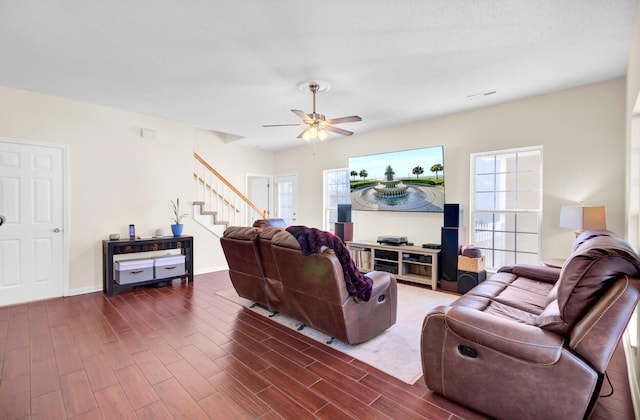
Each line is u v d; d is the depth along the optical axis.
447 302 3.84
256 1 2.08
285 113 4.56
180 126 5.11
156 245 4.51
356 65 3.01
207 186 6.03
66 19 2.28
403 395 1.99
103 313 3.41
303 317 2.90
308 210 6.87
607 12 2.19
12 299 3.72
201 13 2.21
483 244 4.46
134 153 4.62
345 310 2.49
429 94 3.79
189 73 3.21
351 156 5.99
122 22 2.32
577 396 1.50
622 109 3.29
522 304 2.33
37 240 3.88
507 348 1.63
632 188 2.61
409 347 2.65
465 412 1.82
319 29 2.41
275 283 3.14
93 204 4.29
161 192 4.91
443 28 2.39
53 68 3.11
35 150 3.85
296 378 2.17
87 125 4.21
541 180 3.84
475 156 4.48
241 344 2.68
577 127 3.57
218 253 5.64
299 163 7.08
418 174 4.88
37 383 2.08
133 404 1.88
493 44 2.62
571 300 1.54
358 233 5.88
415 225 5.08
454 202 4.62
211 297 4.00
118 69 3.12
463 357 1.81
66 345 2.63
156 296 4.04
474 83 3.45
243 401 1.92
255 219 7.02
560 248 3.71
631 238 2.61
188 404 1.89
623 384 2.08
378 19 2.28
